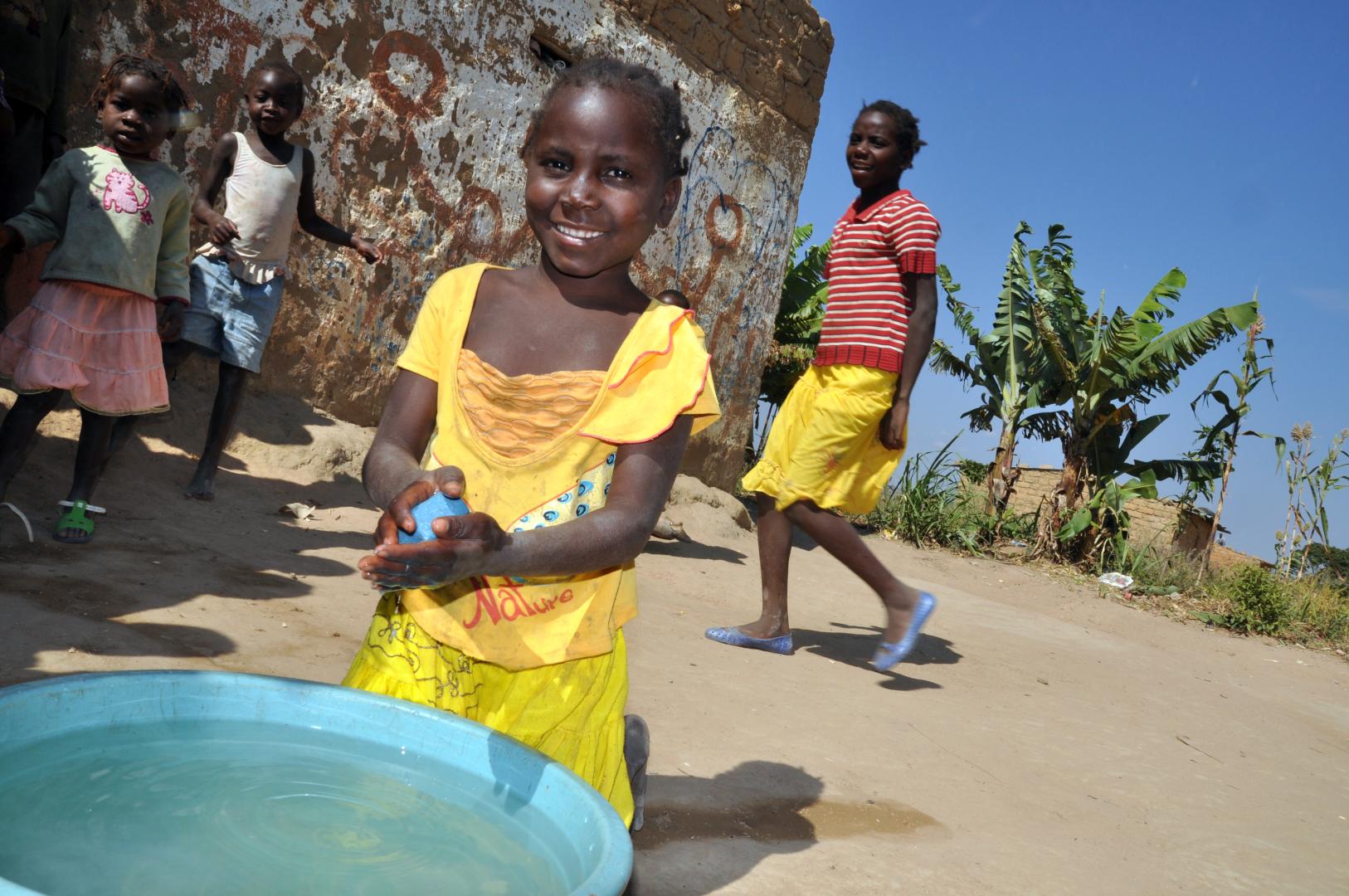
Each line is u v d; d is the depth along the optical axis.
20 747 1.34
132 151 3.89
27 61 4.43
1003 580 8.90
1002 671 5.04
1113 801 3.29
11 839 1.13
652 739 3.01
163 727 1.51
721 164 8.36
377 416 6.55
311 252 6.02
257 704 1.59
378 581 1.34
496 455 1.79
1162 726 4.51
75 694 1.42
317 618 3.40
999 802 3.06
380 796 1.42
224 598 3.38
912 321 4.27
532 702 1.82
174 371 4.75
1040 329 11.18
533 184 1.76
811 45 9.00
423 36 6.30
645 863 2.19
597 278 1.84
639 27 7.57
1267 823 3.35
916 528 10.25
